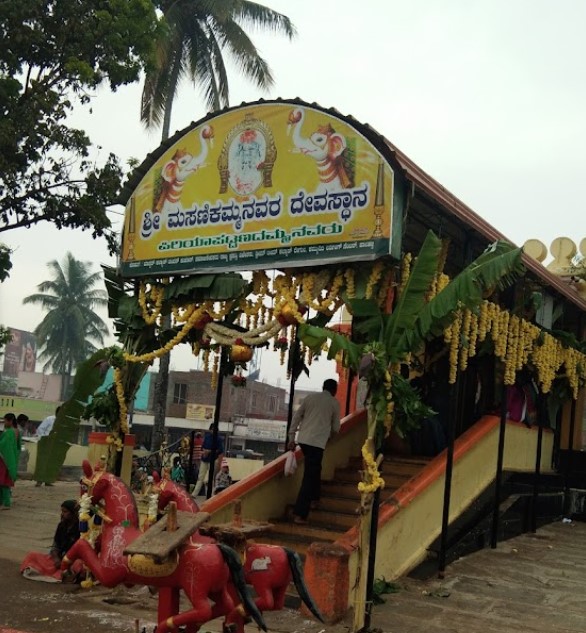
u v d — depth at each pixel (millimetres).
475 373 12188
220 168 8109
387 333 6945
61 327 54562
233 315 8781
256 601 5398
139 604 7250
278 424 45000
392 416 6918
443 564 8562
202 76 24656
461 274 6887
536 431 13062
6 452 13305
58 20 14547
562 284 11547
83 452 24984
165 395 22719
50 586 7746
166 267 8445
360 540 6785
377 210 6898
